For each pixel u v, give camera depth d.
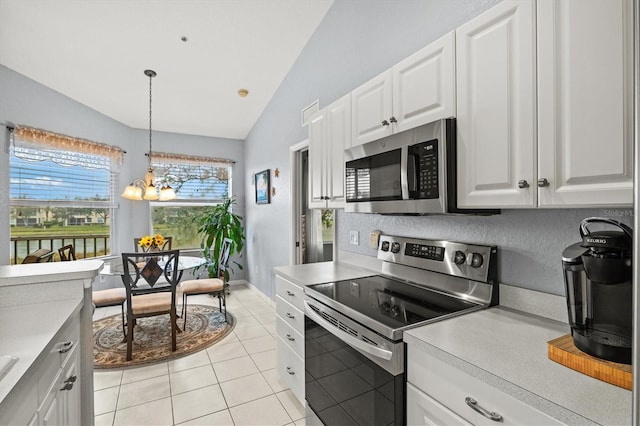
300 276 2.12
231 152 5.43
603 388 0.80
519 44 1.06
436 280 1.73
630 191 0.81
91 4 2.48
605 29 0.85
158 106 4.13
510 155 1.09
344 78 2.59
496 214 1.46
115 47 2.98
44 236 3.57
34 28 2.65
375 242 2.19
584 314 0.90
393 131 1.61
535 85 1.01
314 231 3.76
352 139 1.94
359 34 2.39
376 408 1.28
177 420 1.99
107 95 3.77
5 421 0.81
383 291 1.73
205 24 2.80
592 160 0.88
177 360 2.75
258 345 3.05
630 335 0.82
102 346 3.01
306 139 3.21
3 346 1.03
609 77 0.85
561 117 0.95
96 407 2.10
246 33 2.96
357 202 1.83
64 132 3.63
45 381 1.08
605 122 0.85
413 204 1.43
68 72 3.27
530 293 1.33
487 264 1.45
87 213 4.04
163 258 3.62
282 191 3.88
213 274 4.73
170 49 3.08
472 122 1.22
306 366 1.89
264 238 4.52
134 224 4.64
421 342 1.10
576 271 0.92
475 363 0.92
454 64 1.29
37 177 3.45
